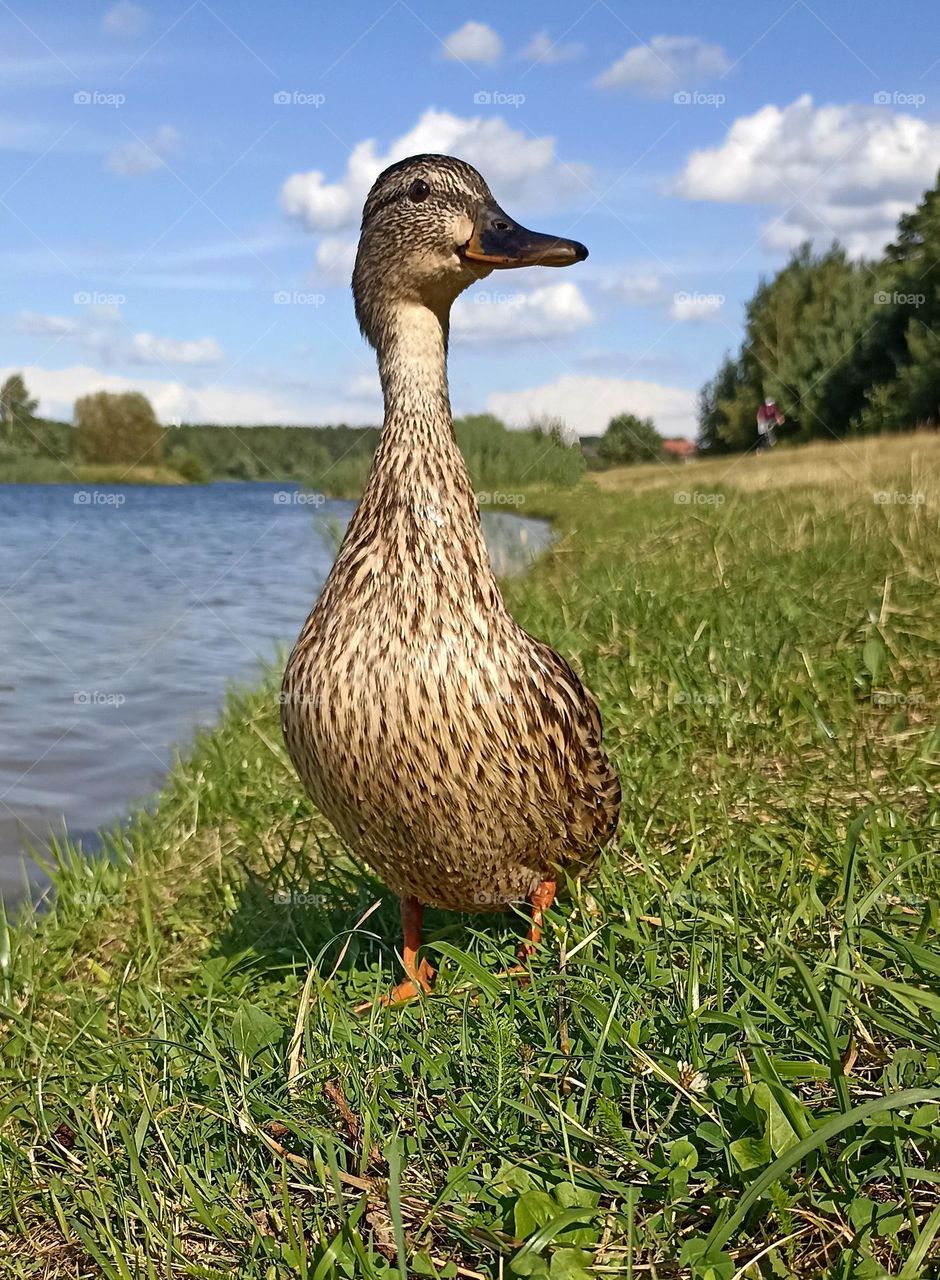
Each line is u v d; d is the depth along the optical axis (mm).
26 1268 368
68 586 2143
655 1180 334
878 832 511
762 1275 304
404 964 478
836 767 668
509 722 471
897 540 1165
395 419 493
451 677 461
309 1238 343
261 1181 361
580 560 1671
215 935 630
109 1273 340
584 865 533
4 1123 440
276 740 971
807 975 344
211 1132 392
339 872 664
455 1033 426
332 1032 429
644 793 654
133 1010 541
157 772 1027
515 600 1301
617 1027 381
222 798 852
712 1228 309
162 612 1850
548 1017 421
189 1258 348
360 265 531
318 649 479
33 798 967
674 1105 343
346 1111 381
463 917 579
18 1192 397
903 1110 327
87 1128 409
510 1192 339
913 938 409
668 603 1043
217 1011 483
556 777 490
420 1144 367
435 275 510
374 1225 343
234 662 1462
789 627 901
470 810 475
